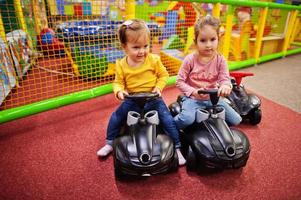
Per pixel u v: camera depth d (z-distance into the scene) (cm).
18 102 165
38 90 190
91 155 114
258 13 293
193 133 102
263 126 142
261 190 93
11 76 181
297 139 129
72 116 152
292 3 358
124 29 102
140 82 116
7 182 96
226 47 241
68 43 193
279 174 102
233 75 142
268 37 315
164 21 252
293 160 111
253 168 105
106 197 89
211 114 101
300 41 393
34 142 125
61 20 239
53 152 116
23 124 142
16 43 202
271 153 116
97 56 199
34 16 268
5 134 131
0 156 113
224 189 94
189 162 100
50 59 232
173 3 228
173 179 98
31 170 104
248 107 137
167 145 92
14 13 221
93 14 273
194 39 114
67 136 130
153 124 95
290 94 195
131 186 94
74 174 101
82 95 162
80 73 202
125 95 96
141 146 86
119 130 113
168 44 228
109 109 163
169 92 193
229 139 92
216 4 200
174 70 222
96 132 135
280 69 272
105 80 211
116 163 90
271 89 205
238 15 276
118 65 117
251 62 277
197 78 118
